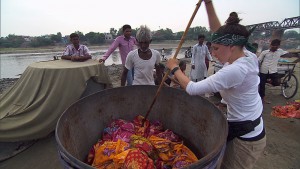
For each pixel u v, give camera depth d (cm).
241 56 148
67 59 398
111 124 249
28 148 314
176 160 188
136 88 264
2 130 298
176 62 175
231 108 163
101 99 237
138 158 157
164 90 259
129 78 380
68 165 127
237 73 138
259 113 161
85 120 218
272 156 292
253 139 158
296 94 545
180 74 163
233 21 146
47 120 312
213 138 195
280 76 517
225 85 140
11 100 328
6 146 307
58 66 327
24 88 322
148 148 191
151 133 243
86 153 222
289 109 429
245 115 157
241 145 162
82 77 319
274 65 471
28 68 335
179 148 211
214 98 515
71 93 314
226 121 159
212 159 125
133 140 199
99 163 177
